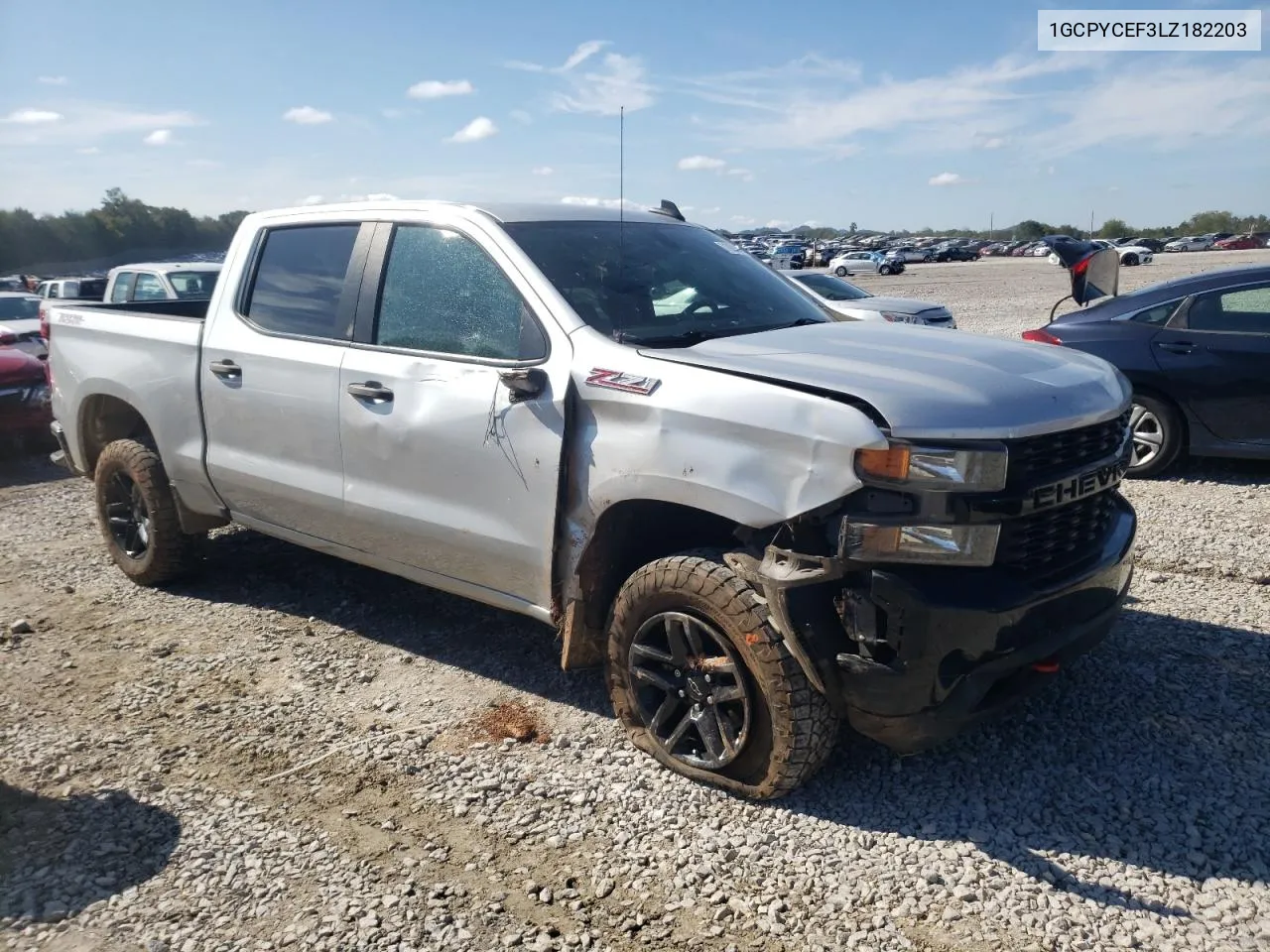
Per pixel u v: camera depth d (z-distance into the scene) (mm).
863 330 4004
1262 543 5879
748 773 3396
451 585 4215
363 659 4707
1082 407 3295
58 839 3338
